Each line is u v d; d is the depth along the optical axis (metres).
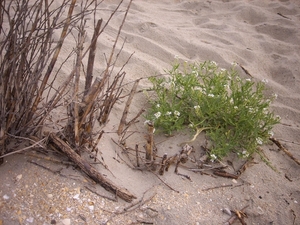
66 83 2.06
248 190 2.33
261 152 2.63
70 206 1.93
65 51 3.23
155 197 2.13
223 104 2.63
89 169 2.05
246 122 2.55
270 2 5.32
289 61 3.82
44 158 2.09
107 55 3.34
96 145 2.22
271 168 2.51
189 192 2.21
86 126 2.16
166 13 4.79
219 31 4.28
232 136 2.58
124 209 1.99
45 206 1.90
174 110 2.61
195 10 5.03
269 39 4.26
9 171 2.00
